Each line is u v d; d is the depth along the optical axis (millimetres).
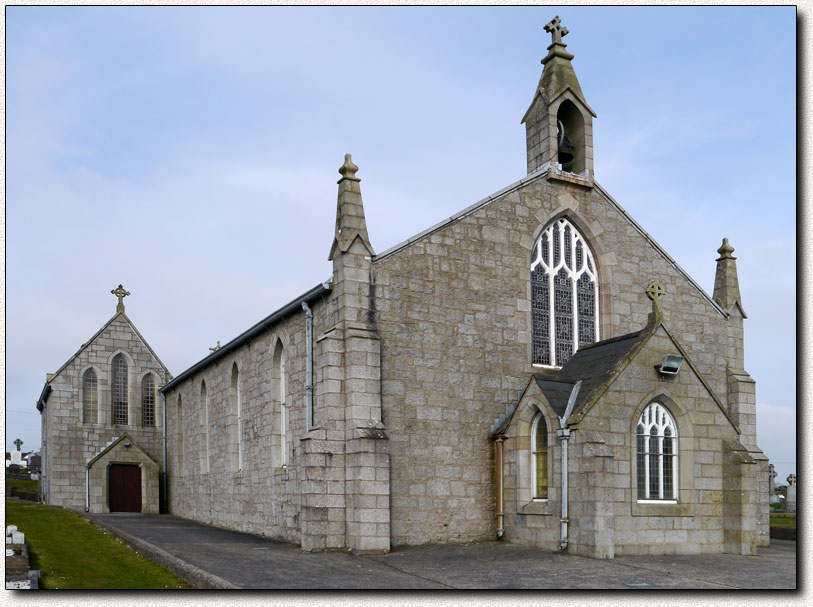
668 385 24844
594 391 23750
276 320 30422
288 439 29078
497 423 26969
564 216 29656
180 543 26938
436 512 25547
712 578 19516
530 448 25547
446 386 26312
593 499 22500
